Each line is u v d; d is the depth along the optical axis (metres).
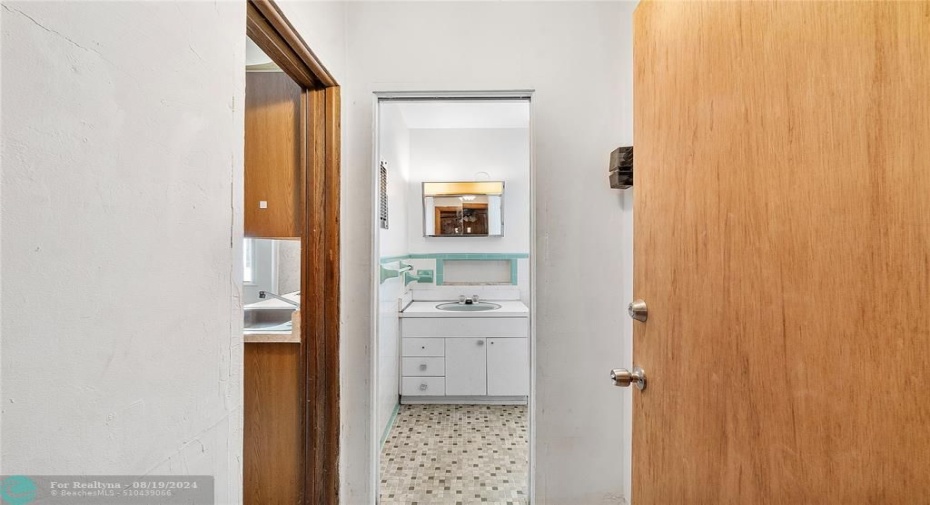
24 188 0.44
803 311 0.54
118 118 0.55
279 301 2.11
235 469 0.82
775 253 0.59
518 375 2.97
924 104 0.41
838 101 0.50
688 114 0.82
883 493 0.45
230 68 0.81
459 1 1.70
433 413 2.90
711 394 0.74
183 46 0.68
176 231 0.66
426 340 2.98
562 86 1.70
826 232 0.51
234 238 0.82
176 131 0.66
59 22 0.47
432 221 3.47
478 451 2.33
